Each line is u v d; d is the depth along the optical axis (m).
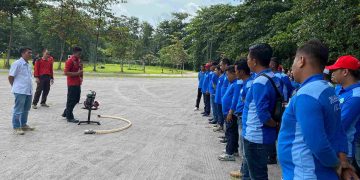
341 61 4.17
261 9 22.42
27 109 9.16
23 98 8.88
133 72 55.38
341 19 11.38
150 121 11.84
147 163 6.89
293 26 16.36
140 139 8.97
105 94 20.05
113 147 7.99
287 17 18.64
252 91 4.30
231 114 6.64
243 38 22.89
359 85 4.08
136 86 27.48
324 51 2.66
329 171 2.57
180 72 70.06
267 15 22.33
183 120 12.36
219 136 9.71
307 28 12.30
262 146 4.23
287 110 2.71
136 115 13.07
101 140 8.62
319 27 11.96
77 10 44.62
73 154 7.25
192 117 13.17
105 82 29.69
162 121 11.97
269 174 6.41
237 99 6.47
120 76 41.38
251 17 23.03
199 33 33.59
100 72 47.84
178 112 14.45
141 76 44.72
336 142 2.66
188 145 8.55
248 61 4.43
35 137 8.56
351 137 3.98
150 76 46.59
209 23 31.06
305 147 2.57
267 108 4.13
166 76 49.84
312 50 2.65
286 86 6.93
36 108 13.21
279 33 17.59
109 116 12.20
